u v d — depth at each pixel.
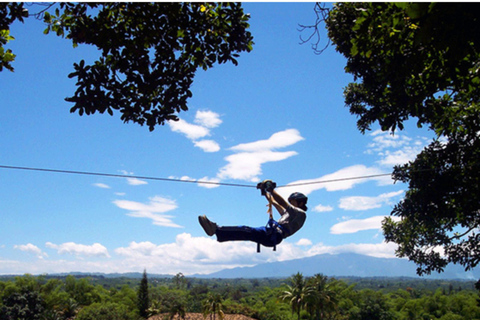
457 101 11.91
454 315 96.75
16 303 76.75
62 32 8.41
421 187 12.33
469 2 5.52
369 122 14.34
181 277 164.12
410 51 8.02
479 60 8.70
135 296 103.06
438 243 14.02
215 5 9.02
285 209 6.16
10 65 8.61
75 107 7.96
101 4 8.46
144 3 8.32
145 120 8.93
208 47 9.12
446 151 11.98
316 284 66.44
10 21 7.94
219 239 5.68
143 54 8.12
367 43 8.46
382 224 15.51
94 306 80.62
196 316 76.94
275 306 94.94
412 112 9.55
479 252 12.23
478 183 11.61
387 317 84.62
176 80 8.84
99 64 8.09
